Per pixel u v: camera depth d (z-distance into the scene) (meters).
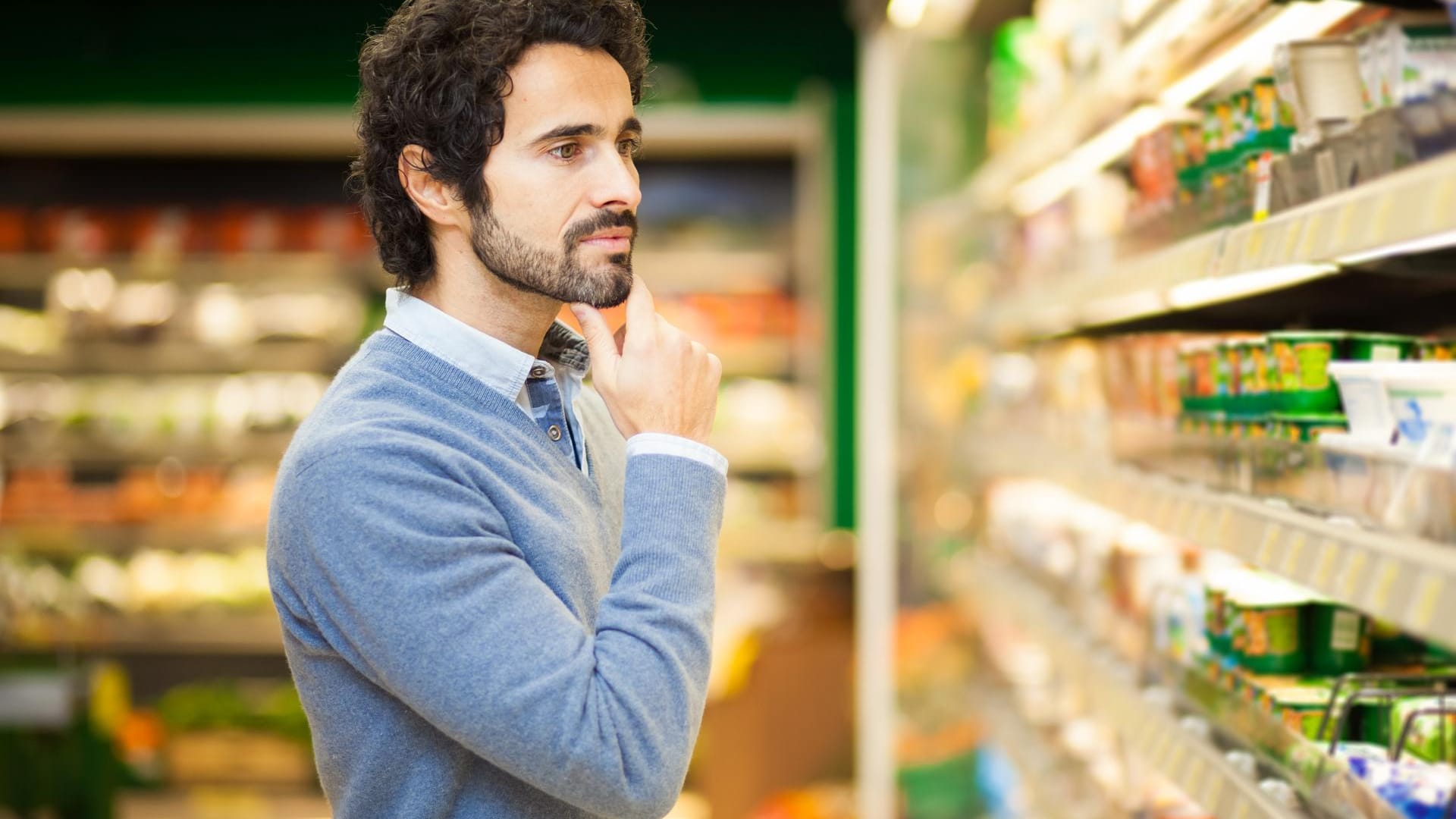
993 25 3.49
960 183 3.59
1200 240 1.74
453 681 1.21
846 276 5.33
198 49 5.14
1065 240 2.84
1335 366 1.48
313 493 1.26
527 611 1.24
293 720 5.02
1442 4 1.42
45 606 5.16
